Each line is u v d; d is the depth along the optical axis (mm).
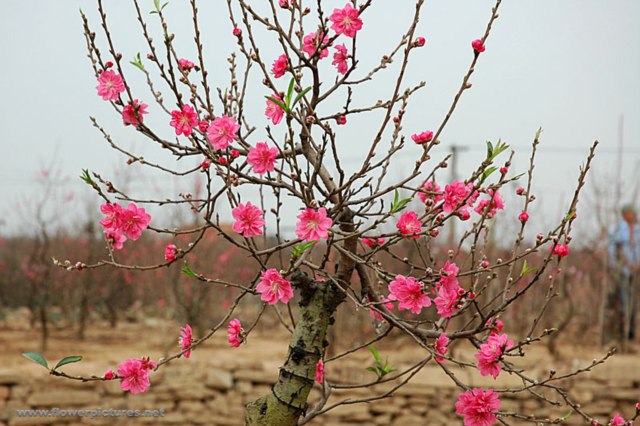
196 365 6246
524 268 2219
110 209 2039
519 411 6168
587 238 9227
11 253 12344
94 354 6945
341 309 7789
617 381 6391
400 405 6191
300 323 2219
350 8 2090
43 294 7379
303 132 2219
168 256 2119
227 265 9867
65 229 10039
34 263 8656
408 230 2043
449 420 6137
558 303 8289
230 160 2104
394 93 2045
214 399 6184
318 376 2279
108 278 9133
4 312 10672
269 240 5348
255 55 2115
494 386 6195
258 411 2188
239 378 6289
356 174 2055
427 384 6234
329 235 1995
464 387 2016
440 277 2129
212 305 10125
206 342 7941
